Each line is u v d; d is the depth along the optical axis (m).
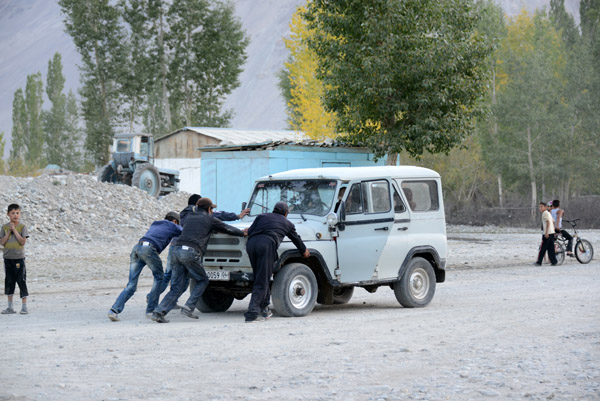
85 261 22.17
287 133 51.94
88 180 34.19
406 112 25.31
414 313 12.20
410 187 13.32
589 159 60.56
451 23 25.05
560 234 23.38
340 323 10.99
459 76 24.44
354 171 12.83
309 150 26.69
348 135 26.70
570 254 23.19
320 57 26.28
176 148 50.44
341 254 12.16
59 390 6.74
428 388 6.71
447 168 56.66
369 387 6.75
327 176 12.42
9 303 12.59
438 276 13.80
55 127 112.38
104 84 77.44
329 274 11.99
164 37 78.94
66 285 17.31
